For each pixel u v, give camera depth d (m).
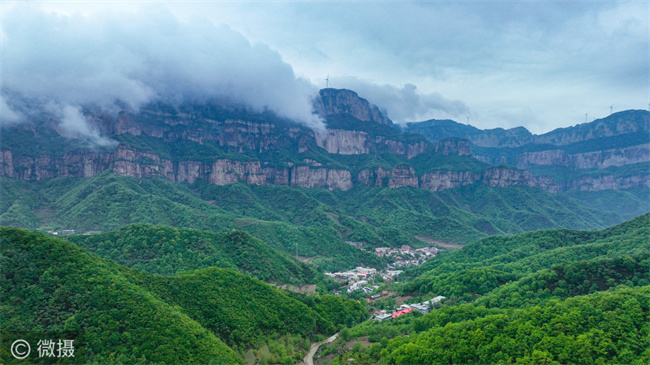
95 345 124.44
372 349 157.00
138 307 140.62
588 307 138.25
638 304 133.50
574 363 118.06
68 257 149.75
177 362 128.12
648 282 163.75
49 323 127.31
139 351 127.62
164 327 136.88
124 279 153.38
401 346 146.25
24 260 142.75
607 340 122.44
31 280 138.62
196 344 137.38
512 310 160.00
